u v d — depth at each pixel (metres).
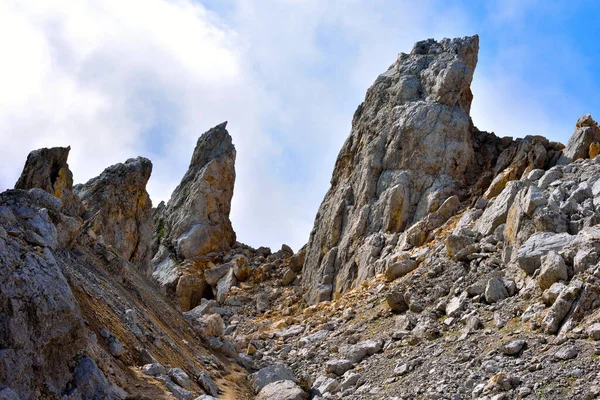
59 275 13.47
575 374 14.23
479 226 25.70
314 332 26.61
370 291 28.05
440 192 32.81
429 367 17.89
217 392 18.34
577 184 22.81
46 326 12.48
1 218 14.35
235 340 27.02
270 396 19.12
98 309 16.58
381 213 33.91
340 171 40.84
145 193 34.53
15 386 11.58
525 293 19.17
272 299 39.44
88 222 24.44
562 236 19.97
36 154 23.95
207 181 49.19
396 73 39.72
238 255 45.78
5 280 12.22
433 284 23.69
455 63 36.53
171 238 48.19
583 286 16.73
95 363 13.34
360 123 40.28
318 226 40.09
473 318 19.33
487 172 33.41
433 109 35.28
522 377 14.88
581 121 29.69
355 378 19.66
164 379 15.57
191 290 43.44
